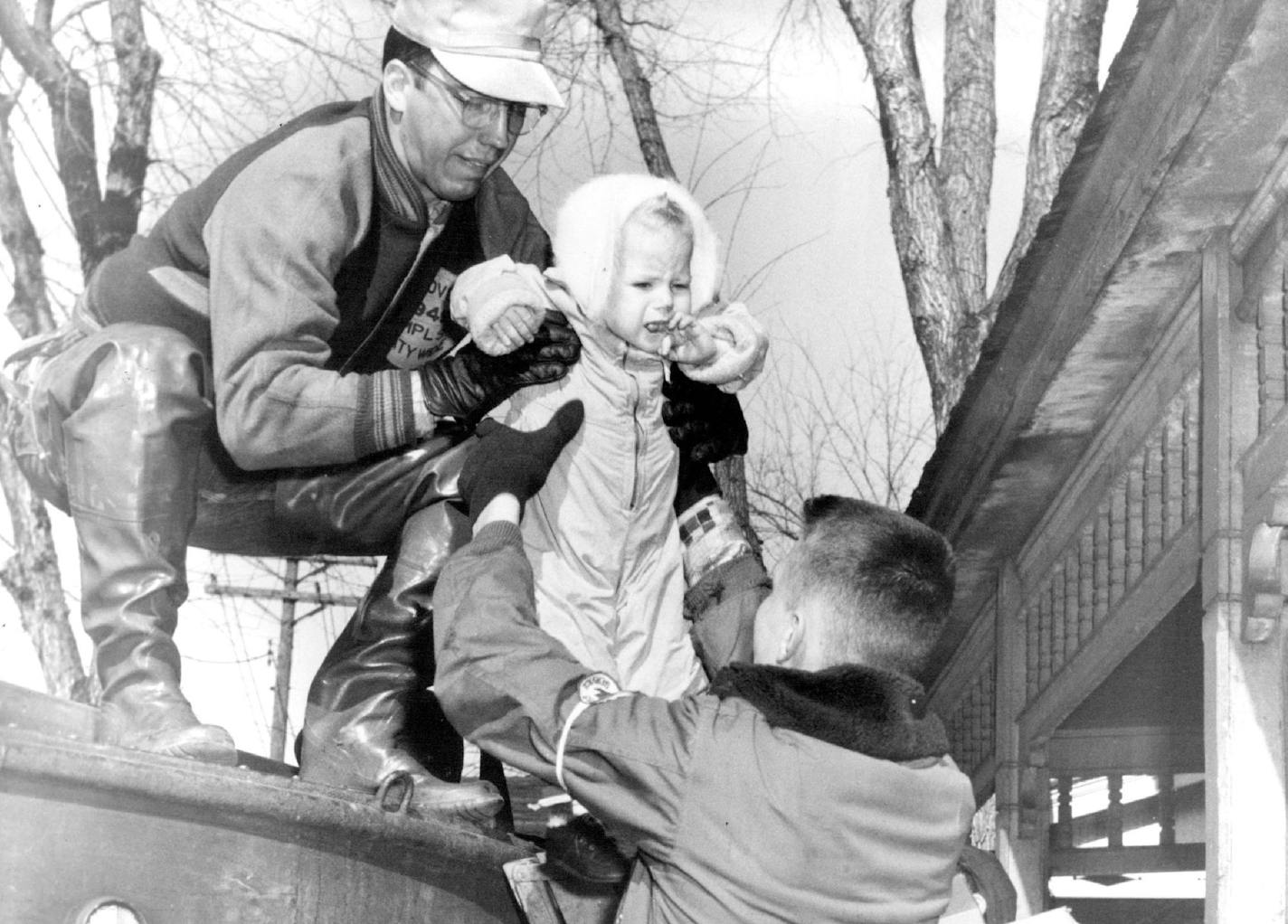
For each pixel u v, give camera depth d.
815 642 2.70
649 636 3.22
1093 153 5.18
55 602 6.74
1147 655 7.83
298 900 2.55
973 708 9.07
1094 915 8.54
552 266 3.67
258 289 3.09
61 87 7.32
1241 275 5.09
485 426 3.03
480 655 2.67
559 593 3.12
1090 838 8.59
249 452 3.09
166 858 2.38
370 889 2.69
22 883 2.21
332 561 7.23
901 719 2.57
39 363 3.31
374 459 3.31
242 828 2.49
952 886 3.11
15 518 6.72
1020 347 6.27
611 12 8.19
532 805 5.14
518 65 3.21
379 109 3.28
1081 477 6.74
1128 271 5.41
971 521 7.59
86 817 2.29
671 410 3.29
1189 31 4.34
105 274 3.33
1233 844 4.72
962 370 8.31
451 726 3.31
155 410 2.99
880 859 2.51
